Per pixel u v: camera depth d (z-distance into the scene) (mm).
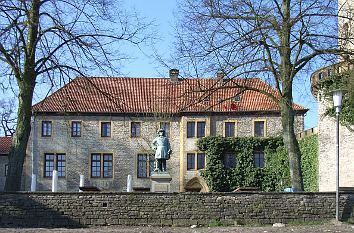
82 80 29453
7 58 25266
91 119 60344
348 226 21156
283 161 56781
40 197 23453
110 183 59656
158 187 30688
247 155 58656
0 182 61031
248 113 59656
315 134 46938
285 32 25406
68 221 23266
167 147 31578
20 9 25062
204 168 59562
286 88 26250
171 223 23250
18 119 26328
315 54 25688
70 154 59844
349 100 31359
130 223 23266
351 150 37500
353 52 25781
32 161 59344
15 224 23250
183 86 32500
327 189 41281
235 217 23344
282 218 23344
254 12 25297
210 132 59781
